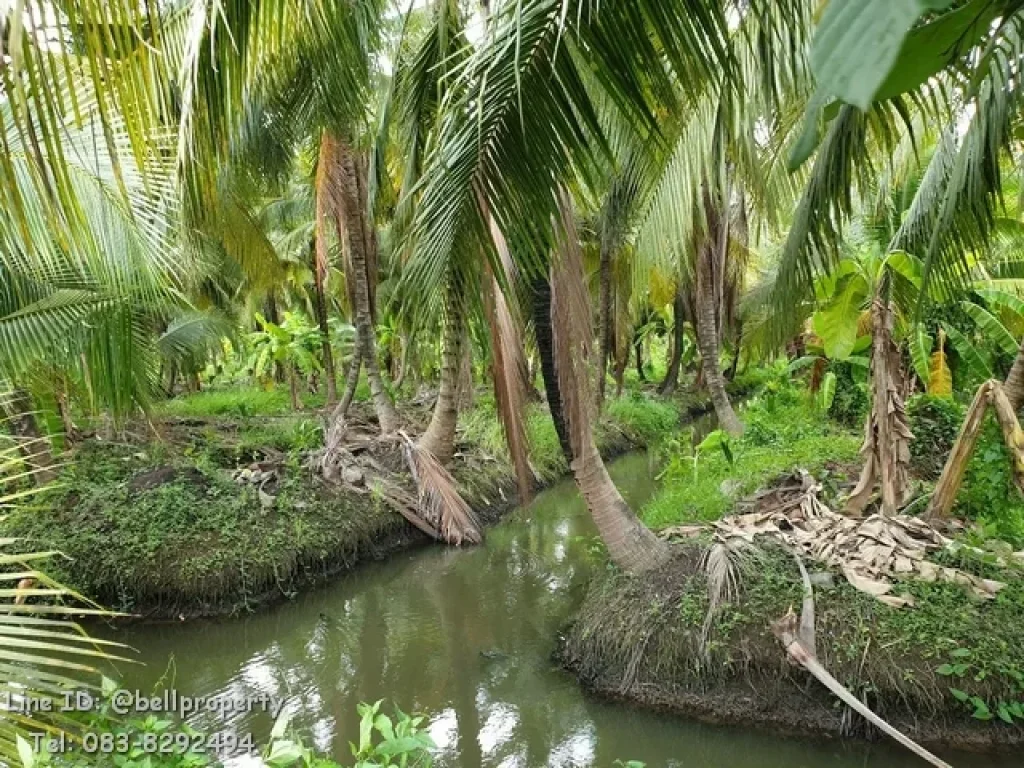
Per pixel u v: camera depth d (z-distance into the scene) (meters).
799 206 4.20
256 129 6.54
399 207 3.77
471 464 9.59
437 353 8.98
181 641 6.12
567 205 4.16
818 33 0.65
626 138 3.89
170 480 7.59
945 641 4.13
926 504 5.65
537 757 4.39
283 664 5.74
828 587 4.59
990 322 7.38
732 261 11.62
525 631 6.04
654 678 4.59
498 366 4.12
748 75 3.64
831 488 6.42
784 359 12.16
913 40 0.87
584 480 5.14
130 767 2.64
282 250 13.85
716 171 4.29
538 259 2.69
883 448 5.36
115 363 4.34
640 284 6.56
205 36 2.42
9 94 1.62
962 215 4.34
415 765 3.31
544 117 2.33
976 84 1.13
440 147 2.45
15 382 4.20
